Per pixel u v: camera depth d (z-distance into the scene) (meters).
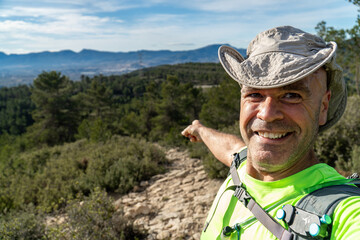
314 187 0.73
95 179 6.69
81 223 3.79
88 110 46.91
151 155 8.48
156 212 4.84
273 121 0.75
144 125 33.00
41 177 7.69
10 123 68.62
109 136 13.98
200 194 5.38
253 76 0.76
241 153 1.13
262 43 0.82
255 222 0.80
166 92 30.25
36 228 4.04
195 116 32.41
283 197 0.76
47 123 37.53
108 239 3.73
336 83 0.81
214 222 1.01
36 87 38.38
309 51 0.77
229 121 17.20
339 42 8.91
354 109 5.38
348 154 4.82
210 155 6.45
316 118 0.77
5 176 10.14
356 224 0.59
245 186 0.91
